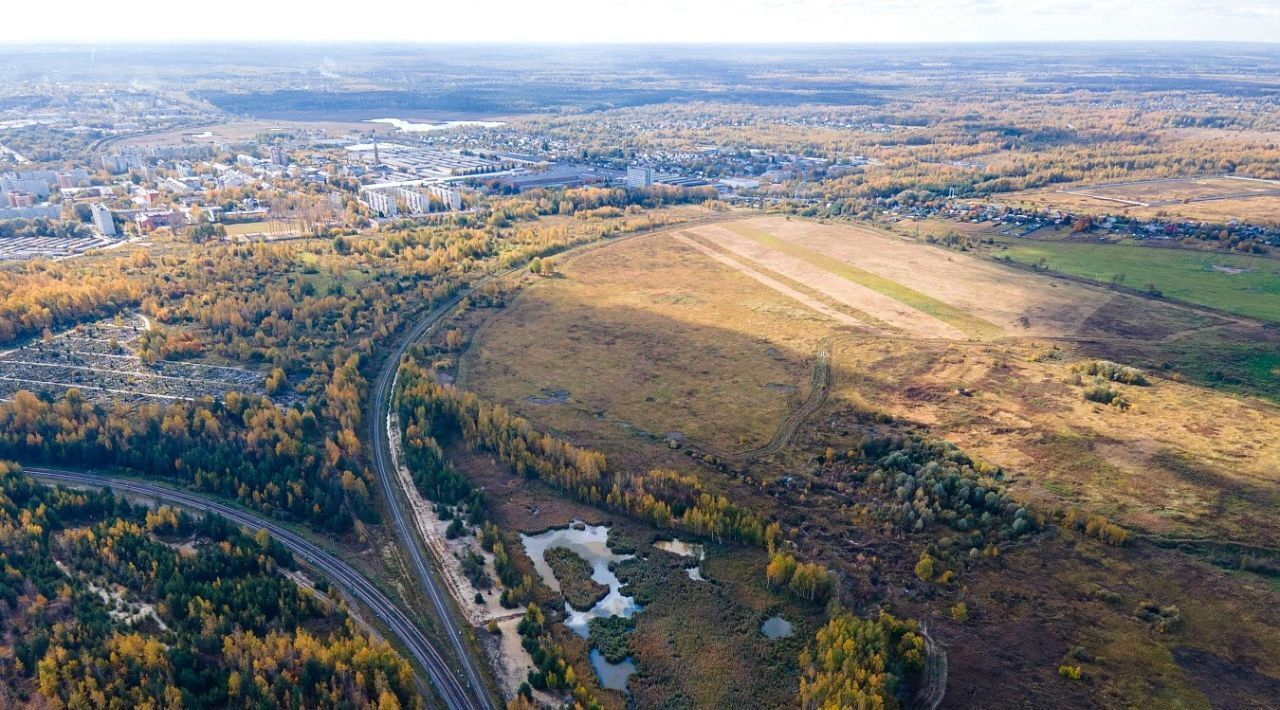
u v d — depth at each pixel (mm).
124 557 164125
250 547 167625
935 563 166250
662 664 146125
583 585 166875
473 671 145375
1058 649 143375
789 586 162625
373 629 153875
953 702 131750
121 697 129500
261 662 136250
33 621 145625
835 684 130875
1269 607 151125
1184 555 166000
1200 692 133250
